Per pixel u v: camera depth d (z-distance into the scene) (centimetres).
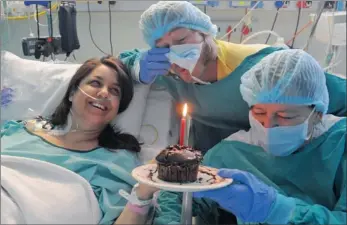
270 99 142
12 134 180
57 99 199
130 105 198
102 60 186
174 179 121
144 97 206
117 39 309
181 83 189
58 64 221
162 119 204
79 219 142
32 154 163
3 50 177
